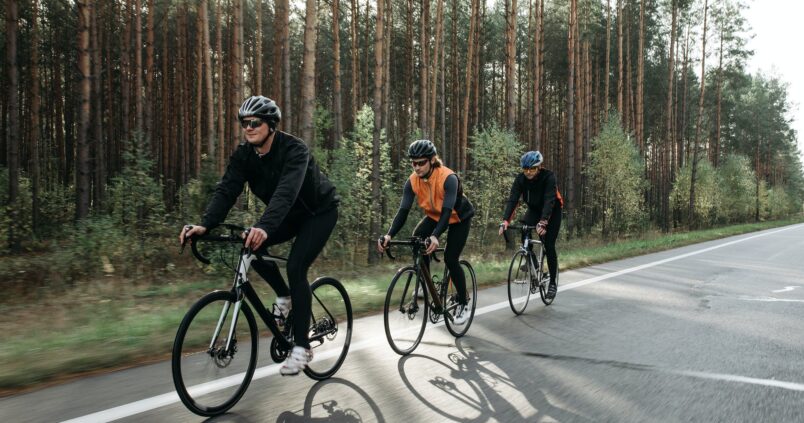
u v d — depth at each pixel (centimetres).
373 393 352
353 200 1313
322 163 1318
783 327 570
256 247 312
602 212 2448
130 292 809
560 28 3247
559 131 3953
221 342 326
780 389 373
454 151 3238
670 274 1013
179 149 2911
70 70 2947
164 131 2569
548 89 4059
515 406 337
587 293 785
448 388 366
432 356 444
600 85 3672
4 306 730
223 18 2877
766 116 5416
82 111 1222
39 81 2730
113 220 1112
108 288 821
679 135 4084
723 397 357
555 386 375
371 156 1557
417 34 2822
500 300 714
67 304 730
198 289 833
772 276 994
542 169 652
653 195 4319
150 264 1080
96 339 454
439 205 478
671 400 351
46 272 996
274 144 342
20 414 300
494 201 1728
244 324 343
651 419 320
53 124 3259
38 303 750
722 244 1858
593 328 558
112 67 2770
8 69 1633
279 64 2311
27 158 2922
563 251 1592
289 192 326
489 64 4147
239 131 1752
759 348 484
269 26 2956
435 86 2358
